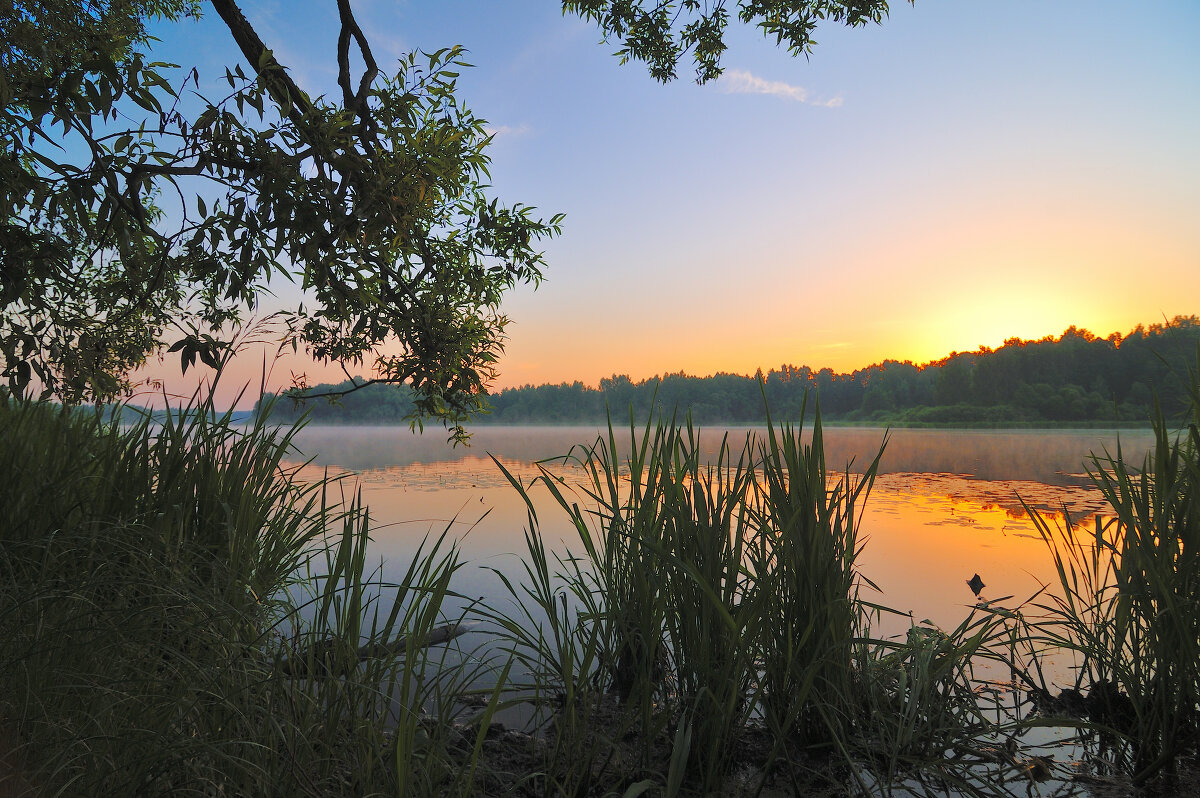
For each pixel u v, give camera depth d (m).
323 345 3.71
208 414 2.03
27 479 1.85
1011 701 2.03
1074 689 2.09
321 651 1.50
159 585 1.40
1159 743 1.62
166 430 2.02
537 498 7.00
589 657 1.61
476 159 3.02
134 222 2.02
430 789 1.23
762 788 1.51
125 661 1.29
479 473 10.34
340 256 2.63
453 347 3.65
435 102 2.85
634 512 1.98
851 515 1.84
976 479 9.18
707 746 1.59
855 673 1.88
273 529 2.05
